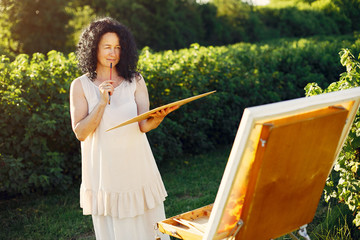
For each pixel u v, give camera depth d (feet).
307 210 7.54
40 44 65.00
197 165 20.35
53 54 17.99
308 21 77.82
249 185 6.40
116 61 8.84
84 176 8.95
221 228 6.81
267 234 7.06
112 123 8.61
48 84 16.80
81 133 8.49
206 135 22.38
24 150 16.47
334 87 10.25
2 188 15.48
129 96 8.92
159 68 20.38
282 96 25.94
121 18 77.41
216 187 16.93
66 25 66.90
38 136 16.43
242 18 97.96
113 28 8.71
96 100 8.74
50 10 64.64
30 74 16.39
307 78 26.61
